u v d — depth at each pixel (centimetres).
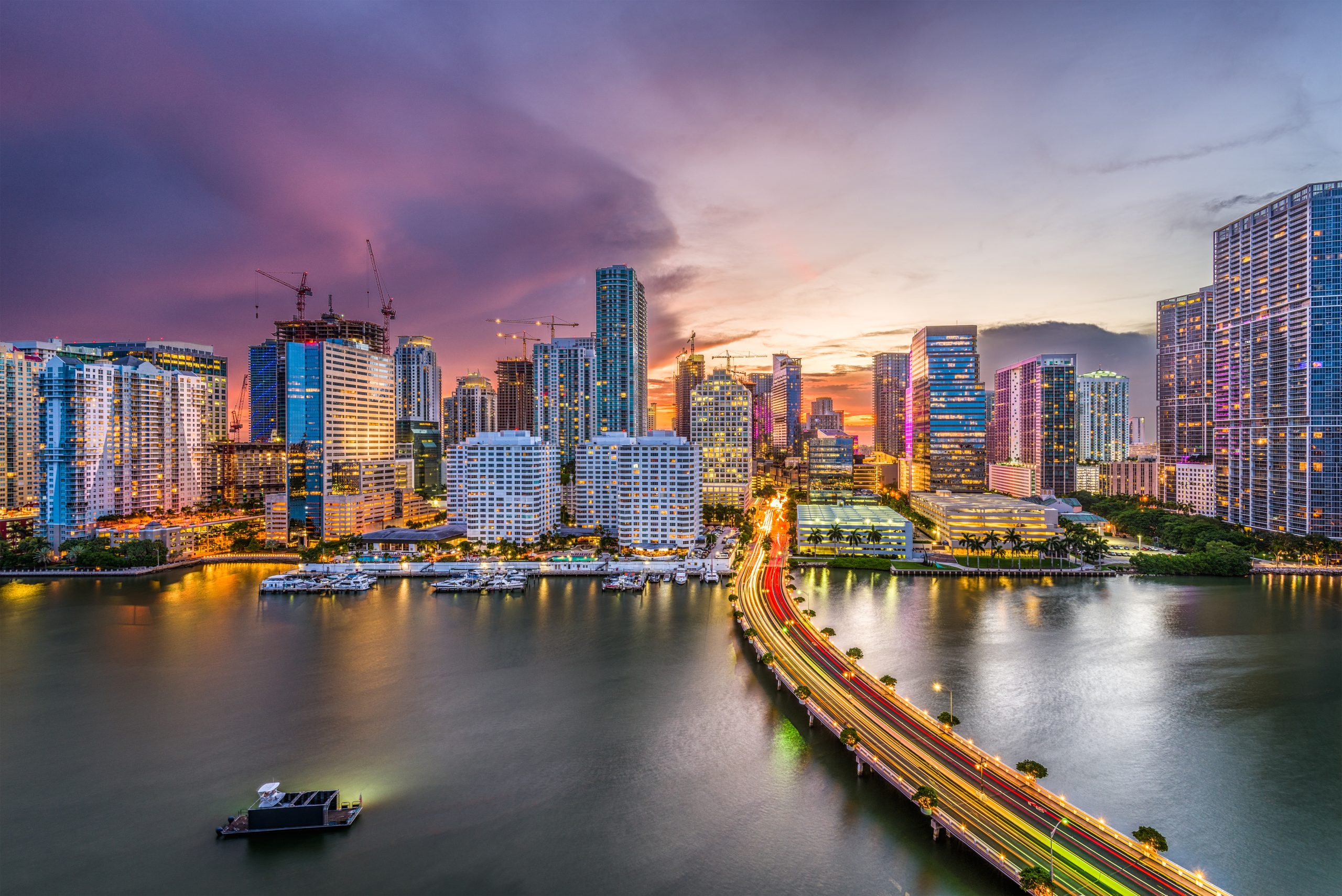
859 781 12912
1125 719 15300
